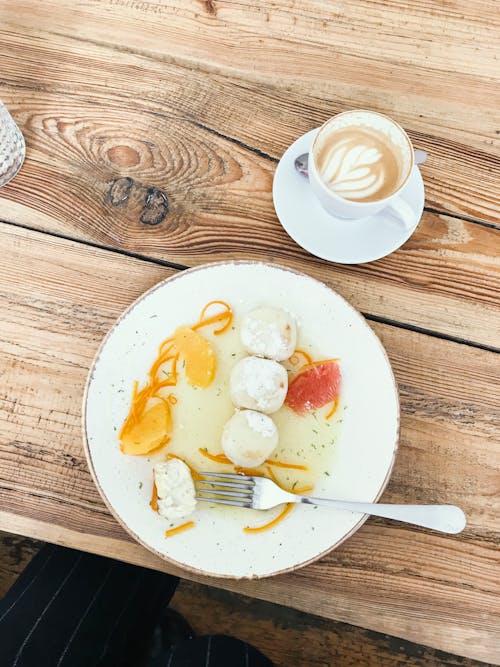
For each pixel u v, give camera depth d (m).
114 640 0.58
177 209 0.53
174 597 0.77
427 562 0.50
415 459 0.51
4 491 0.49
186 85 0.54
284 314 0.48
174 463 0.46
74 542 0.49
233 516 0.46
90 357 0.51
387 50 0.55
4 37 0.53
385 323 0.53
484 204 0.54
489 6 0.56
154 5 0.54
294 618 0.77
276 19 0.55
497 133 0.55
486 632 0.49
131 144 0.53
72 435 0.50
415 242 0.53
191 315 0.48
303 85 0.54
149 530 0.45
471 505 0.51
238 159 0.53
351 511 0.46
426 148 0.54
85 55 0.53
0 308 0.50
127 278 0.52
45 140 0.53
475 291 0.53
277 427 0.48
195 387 0.48
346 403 0.48
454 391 0.52
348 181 0.48
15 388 0.50
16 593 0.57
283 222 0.51
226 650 0.63
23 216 0.52
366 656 0.77
